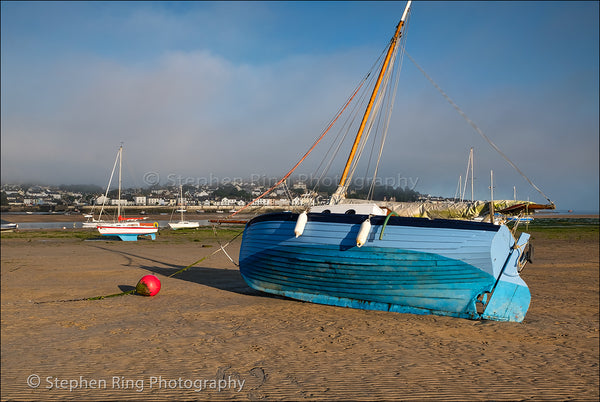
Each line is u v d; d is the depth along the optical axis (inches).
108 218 2974.9
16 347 269.0
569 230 1898.4
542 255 912.9
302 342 278.1
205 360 241.0
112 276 583.2
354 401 184.7
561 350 273.1
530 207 380.2
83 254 874.8
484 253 343.3
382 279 369.7
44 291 470.3
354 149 504.1
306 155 498.0
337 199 470.6
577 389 205.9
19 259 774.5
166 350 260.1
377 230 363.9
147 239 1347.2
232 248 1045.2
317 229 387.2
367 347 269.1
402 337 294.8
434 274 354.6
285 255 408.8
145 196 4719.5
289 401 184.1
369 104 508.7
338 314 363.9
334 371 223.6
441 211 411.2
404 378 214.5
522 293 360.5
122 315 355.6
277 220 416.5
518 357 256.4
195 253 924.0
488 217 397.1
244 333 299.1
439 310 363.9
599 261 800.3
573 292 490.9
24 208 4820.4
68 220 2965.1
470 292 352.2
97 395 192.4
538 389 204.5
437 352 261.7
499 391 200.4
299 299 419.5
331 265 384.5
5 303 406.0
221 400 185.3
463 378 216.8
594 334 315.9
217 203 4552.2
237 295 450.6
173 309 378.0
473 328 324.8
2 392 196.4
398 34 502.3
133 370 225.3
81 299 425.7
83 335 295.6
